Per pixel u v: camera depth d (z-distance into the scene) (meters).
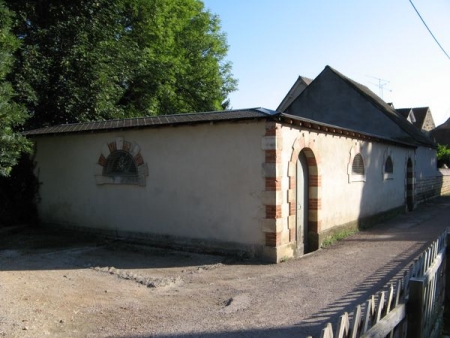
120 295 6.28
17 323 4.98
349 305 5.57
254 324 5.00
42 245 10.16
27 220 12.51
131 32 18.23
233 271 7.64
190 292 6.41
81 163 11.30
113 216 10.68
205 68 21.94
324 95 22.66
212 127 9.01
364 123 21.34
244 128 8.57
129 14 17.81
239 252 8.65
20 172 12.60
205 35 22.72
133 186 10.30
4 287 6.52
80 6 14.44
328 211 10.39
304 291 6.29
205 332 4.78
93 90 14.38
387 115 20.67
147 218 10.05
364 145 12.84
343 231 11.23
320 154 9.96
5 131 9.39
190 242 9.34
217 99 23.36
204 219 9.15
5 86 9.47
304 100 23.28
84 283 6.94
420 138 21.98
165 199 9.73
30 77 13.24
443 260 5.21
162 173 9.78
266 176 8.29
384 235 11.48
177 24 20.58
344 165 11.38
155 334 4.74
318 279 6.95
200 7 22.73
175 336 4.68
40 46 13.95
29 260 8.60
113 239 10.52
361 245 10.03
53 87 14.03
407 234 11.58
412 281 3.73
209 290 6.50
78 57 14.24
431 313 4.38
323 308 5.50
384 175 14.74
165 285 6.78
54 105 13.84
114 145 10.59
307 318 5.16
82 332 4.82
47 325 5.00
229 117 8.49
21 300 5.91
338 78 22.23
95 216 11.03
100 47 14.94
